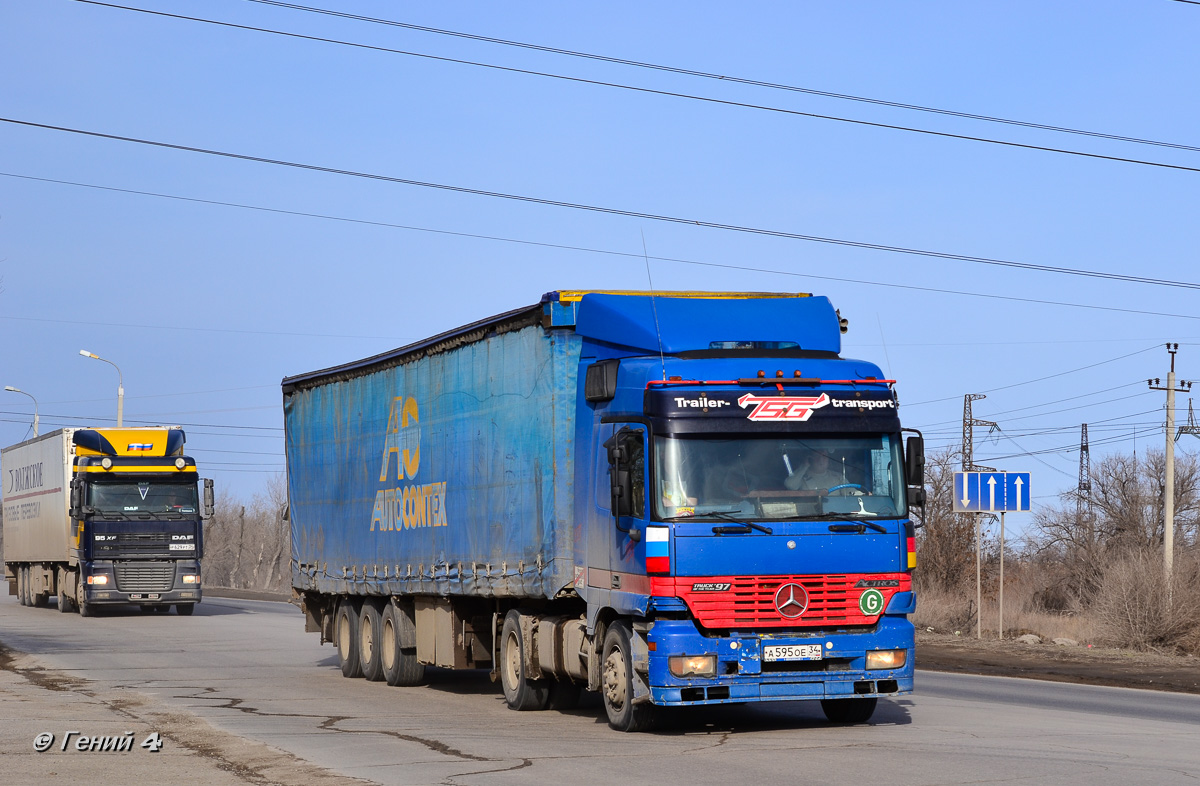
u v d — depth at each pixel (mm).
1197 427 41719
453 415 16203
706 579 11555
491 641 16359
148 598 34781
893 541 12086
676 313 12719
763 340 12695
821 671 11812
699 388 11945
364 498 19391
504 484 14625
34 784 9758
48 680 18297
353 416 20047
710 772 9992
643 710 12211
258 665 21375
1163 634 24219
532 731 12727
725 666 11539
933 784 9305
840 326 13312
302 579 22125
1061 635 28453
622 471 11766
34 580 41844
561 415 13516
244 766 10570
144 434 35531
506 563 14484
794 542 11789
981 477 25578
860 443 12211
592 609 12852
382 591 18422
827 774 9812
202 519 35500
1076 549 47969
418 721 13672
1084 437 54938
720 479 11781
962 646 24750
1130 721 13273
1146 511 51906
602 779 9727
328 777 9953
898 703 15164
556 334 13609
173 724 13320
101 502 34656
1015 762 10320
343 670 19766
